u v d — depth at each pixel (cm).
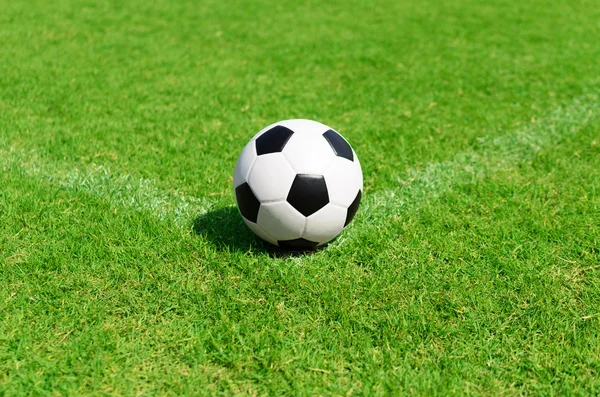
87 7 464
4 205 205
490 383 169
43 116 254
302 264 192
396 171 229
